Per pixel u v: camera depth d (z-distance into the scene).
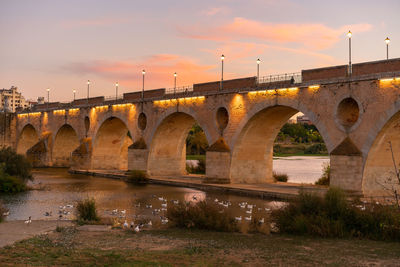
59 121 74.31
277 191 36.91
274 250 16.86
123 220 26.19
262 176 45.72
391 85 30.55
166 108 52.34
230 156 43.47
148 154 54.47
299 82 37.22
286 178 51.34
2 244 17.89
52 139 75.81
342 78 33.56
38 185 46.31
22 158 46.50
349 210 20.91
